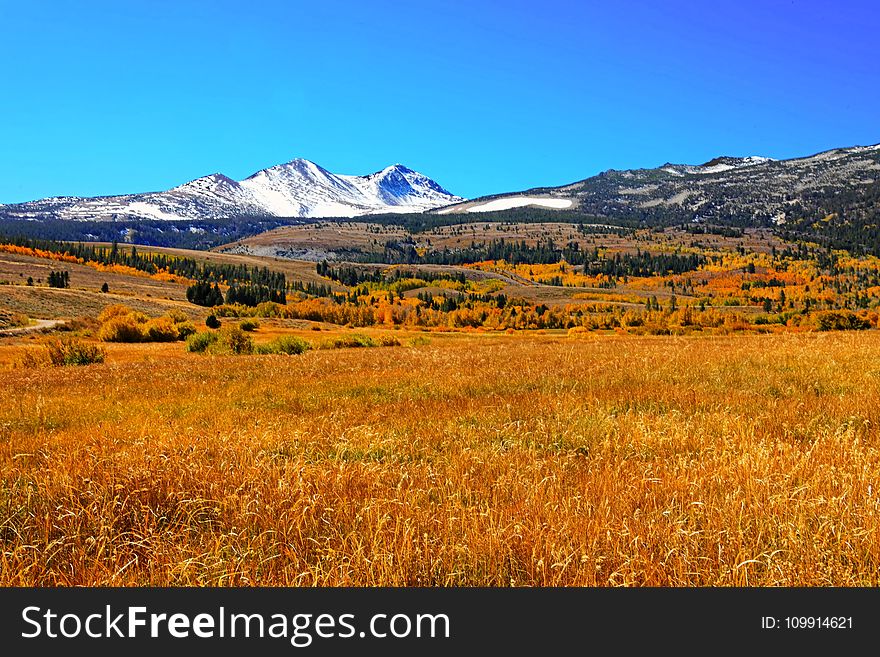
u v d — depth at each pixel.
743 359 18.55
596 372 16.62
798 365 16.61
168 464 7.20
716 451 7.61
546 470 7.01
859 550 4.86
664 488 6.21
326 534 5.40
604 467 7.21
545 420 10.10
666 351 24.00
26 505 6.05
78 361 38.97
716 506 5.67
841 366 16.09
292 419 11.01
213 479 6.75
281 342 44.41
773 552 4.64
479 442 8.87
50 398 15.20
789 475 6.39
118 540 5.33
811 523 5.34
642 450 8.14
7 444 9.16
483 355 26.20
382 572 4.68
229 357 34.59
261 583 4.70
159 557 5.01
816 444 7.54
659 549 4.90
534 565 4.73
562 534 5.04
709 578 4.55
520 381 15.41
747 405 11.16
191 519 5.76
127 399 14.75
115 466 7.17
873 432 8.72
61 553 5.15
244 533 5.36
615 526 5.20
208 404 13.36
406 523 5.24
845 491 5.79
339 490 6.39
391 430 9.50
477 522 5.38
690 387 13.38
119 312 80.88
